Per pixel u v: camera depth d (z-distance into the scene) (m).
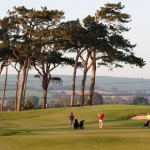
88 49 114.81
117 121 74.94
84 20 111.69
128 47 115.19
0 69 128.75
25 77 117.88
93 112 86.94
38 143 42.22
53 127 63.88
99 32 110.44
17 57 117.00
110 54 112.75
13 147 40.50
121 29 116.38
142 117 79.75
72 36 105.19
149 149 37.22
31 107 122.44
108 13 116.69
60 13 104.25
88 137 44.81
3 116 88.12
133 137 44.91
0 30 107.44
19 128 61.91
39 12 103.00
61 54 121.31
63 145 40.84
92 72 117.38
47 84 125.38
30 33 105.38
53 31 103.69
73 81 115.00
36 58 117.94
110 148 38.31
